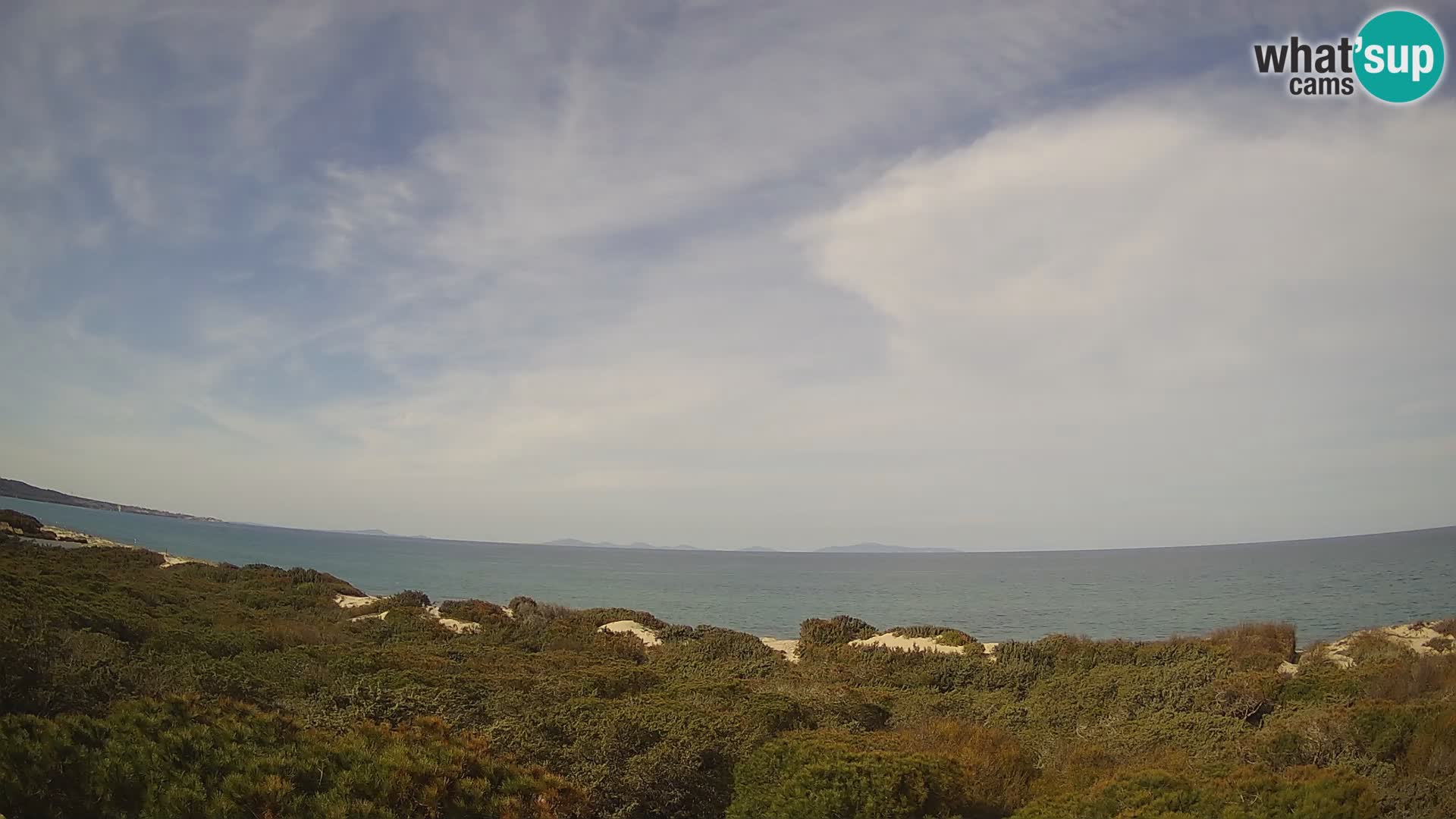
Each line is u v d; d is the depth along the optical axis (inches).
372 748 313.6
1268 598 2176.4
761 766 367.2
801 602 2434.8
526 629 1006.4
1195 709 579.8
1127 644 924.6
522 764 339.6
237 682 414.9
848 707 541.0
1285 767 401.4
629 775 347.3
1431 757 372.8
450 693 443.2
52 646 397.1
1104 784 346.6
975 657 888.3
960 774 363.3
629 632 1107.9
